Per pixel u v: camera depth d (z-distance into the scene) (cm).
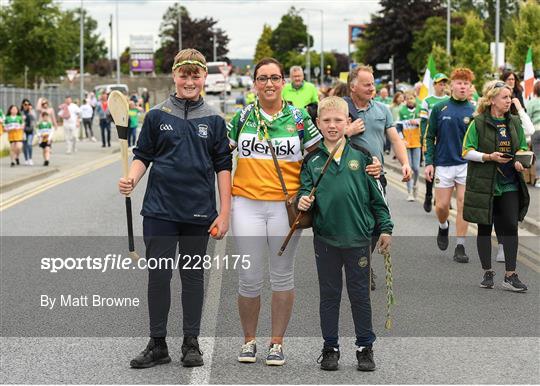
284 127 660
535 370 644
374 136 872
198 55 662
